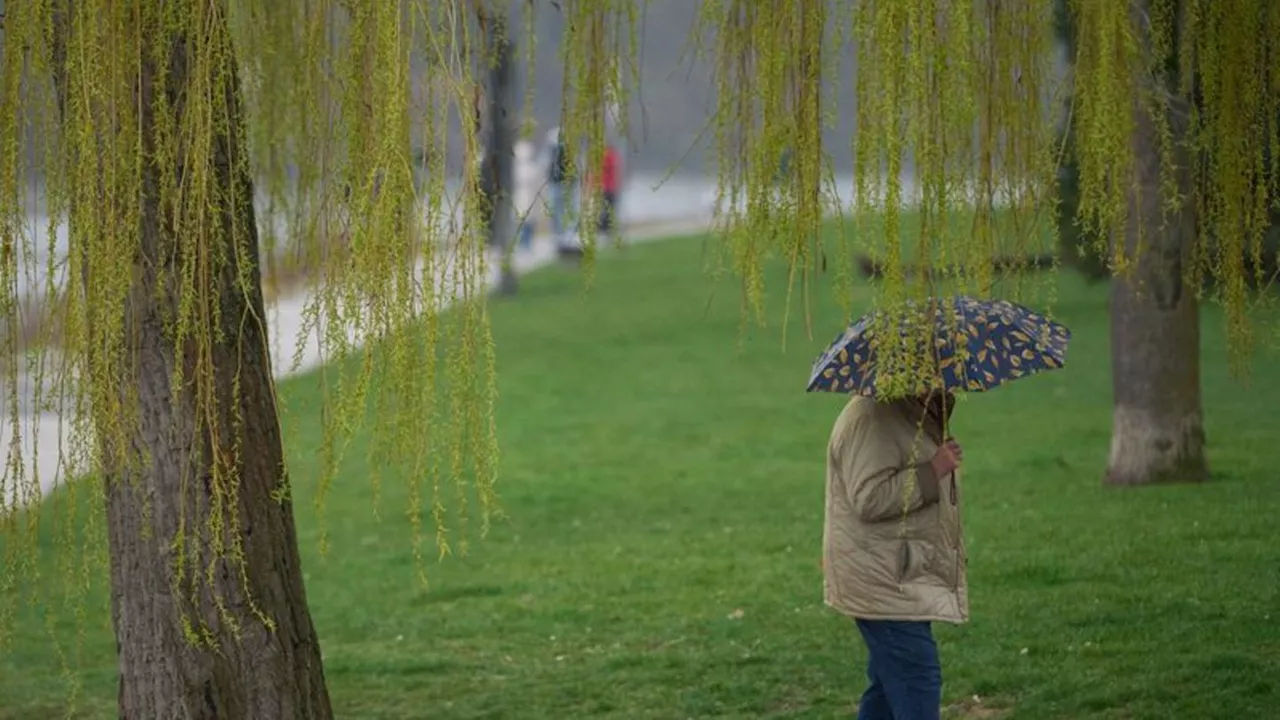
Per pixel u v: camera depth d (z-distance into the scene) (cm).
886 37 1335
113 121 1435
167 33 1484
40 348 1435
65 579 1496
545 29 1570
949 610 1661
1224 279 1589
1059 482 3728
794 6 1414
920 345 1438
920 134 1352
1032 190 1509
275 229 1939
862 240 1371
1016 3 1502
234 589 1652
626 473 4444
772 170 1430
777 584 3003
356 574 3406
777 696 2280
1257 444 3981
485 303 1404
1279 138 1574
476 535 3738
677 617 2809
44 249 1453
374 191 1379
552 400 5866
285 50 1828
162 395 1589
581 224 1542
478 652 2681
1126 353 3575
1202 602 2506
